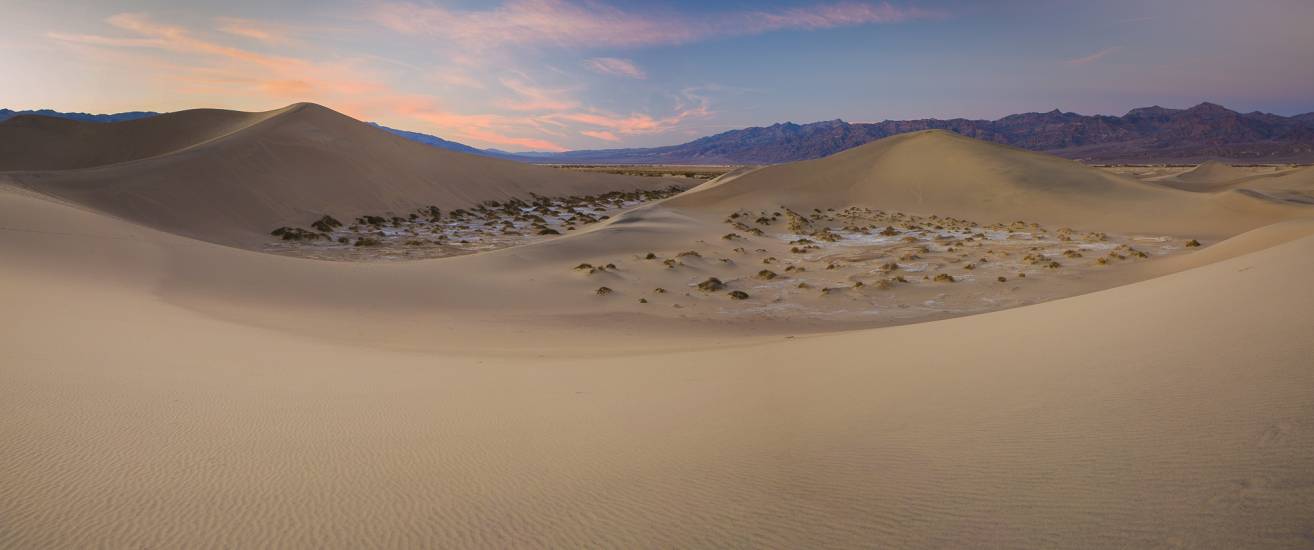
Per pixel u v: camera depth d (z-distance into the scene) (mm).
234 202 60562
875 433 5777
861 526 3844
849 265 36969
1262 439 3885
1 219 24562
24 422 6504
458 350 16469
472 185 89938
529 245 41156
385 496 5074
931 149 82000
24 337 10844
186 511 4727
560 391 9852
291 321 19375
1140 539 3145
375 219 66625
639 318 25281
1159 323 8328
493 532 4336
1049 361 7586
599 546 4020
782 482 4781
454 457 6145
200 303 20141
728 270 36750
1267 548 2828
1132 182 68938
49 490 4984
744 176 81750
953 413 6031
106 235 26922
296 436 6883
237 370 10602
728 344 17312
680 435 6602
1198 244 39125
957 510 3852
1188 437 4203
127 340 12039
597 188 111375
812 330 22500
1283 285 8430
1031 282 29953
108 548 4109
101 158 97062
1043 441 4750
